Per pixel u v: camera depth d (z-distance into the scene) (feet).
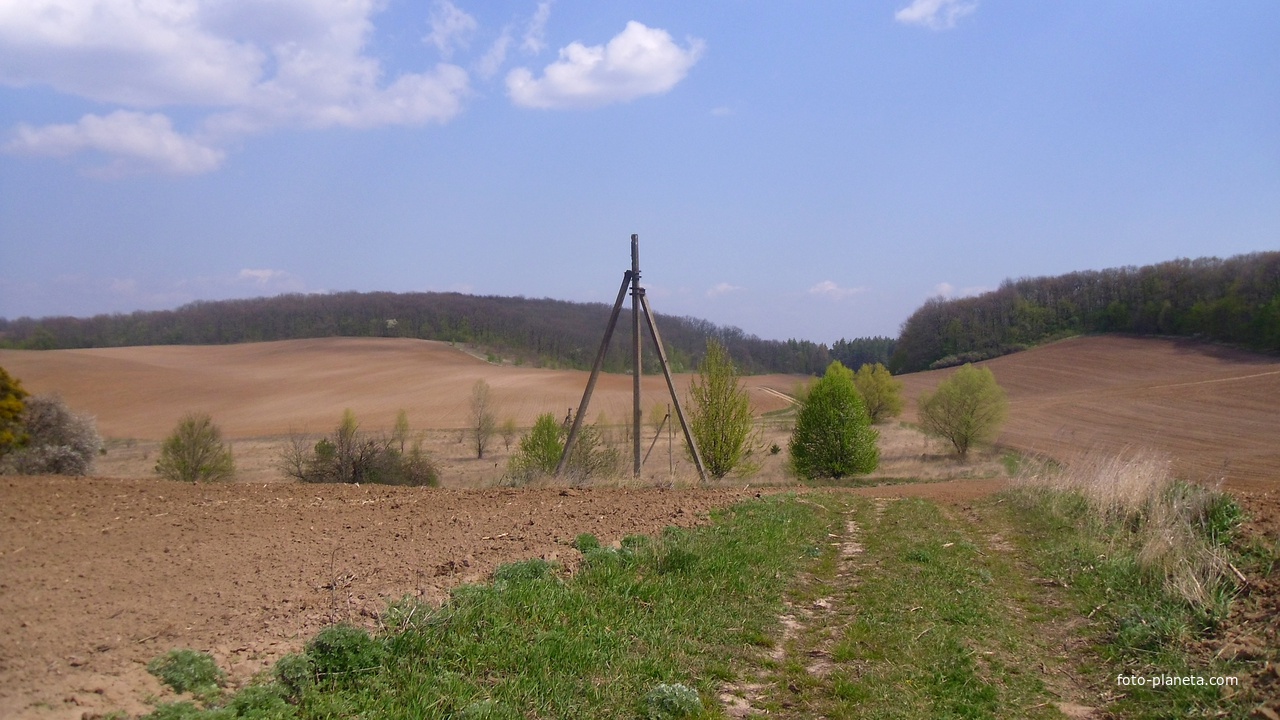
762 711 16.26
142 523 27.68
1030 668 19.02
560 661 17.06
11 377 65.57
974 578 27.27
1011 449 133.80
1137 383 203.10
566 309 372.79
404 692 14.76
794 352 351.25
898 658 19.39
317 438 149.18
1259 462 97.96
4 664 13.30
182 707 12.46
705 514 36.68
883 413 191.31
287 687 14.11
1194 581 21.91
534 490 44.93
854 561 29.99
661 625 20.35
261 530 27.66
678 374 251.19
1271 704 15.31
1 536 23.99
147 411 182.09
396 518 31.83
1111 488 37.42
